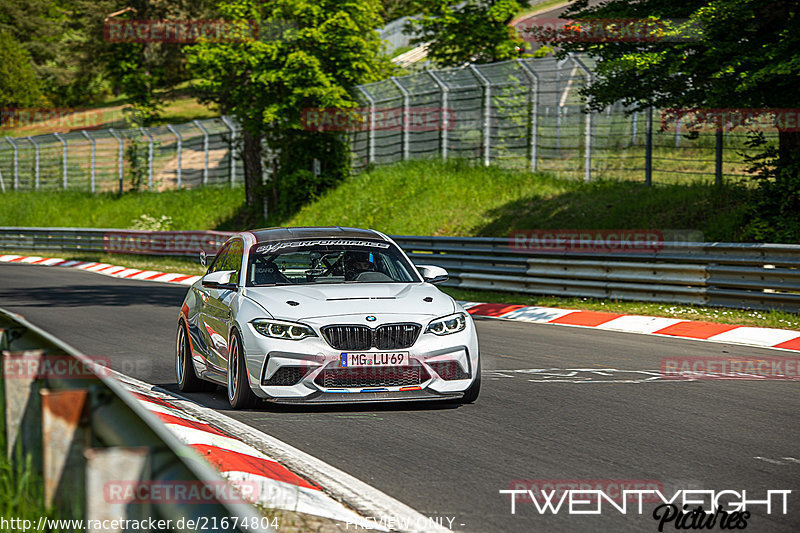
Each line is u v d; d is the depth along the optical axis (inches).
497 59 2423.7
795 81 1007.0
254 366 498.0
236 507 156.3
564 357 730.2
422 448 419.5
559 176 1887.3
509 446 423.8
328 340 494.9
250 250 589.3
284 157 2359.7
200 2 4719.5
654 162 1763.0
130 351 783.7
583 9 1202.0
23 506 224.5
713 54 1000.9
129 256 2223.2
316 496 333.1
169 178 3161.9
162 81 5369.1
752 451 414.6
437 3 2464.3
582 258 1153.4
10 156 3560.5
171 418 457.1
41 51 6392.7
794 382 612.1
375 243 612.4
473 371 522.3
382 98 2263.8
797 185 1086.4
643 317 970.7
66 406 201.9
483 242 1296.8
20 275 1777.8
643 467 384.8
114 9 5246.1
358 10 2246.6
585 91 1198.3
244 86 2224.4
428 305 525.7
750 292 950.4
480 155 2055.9
